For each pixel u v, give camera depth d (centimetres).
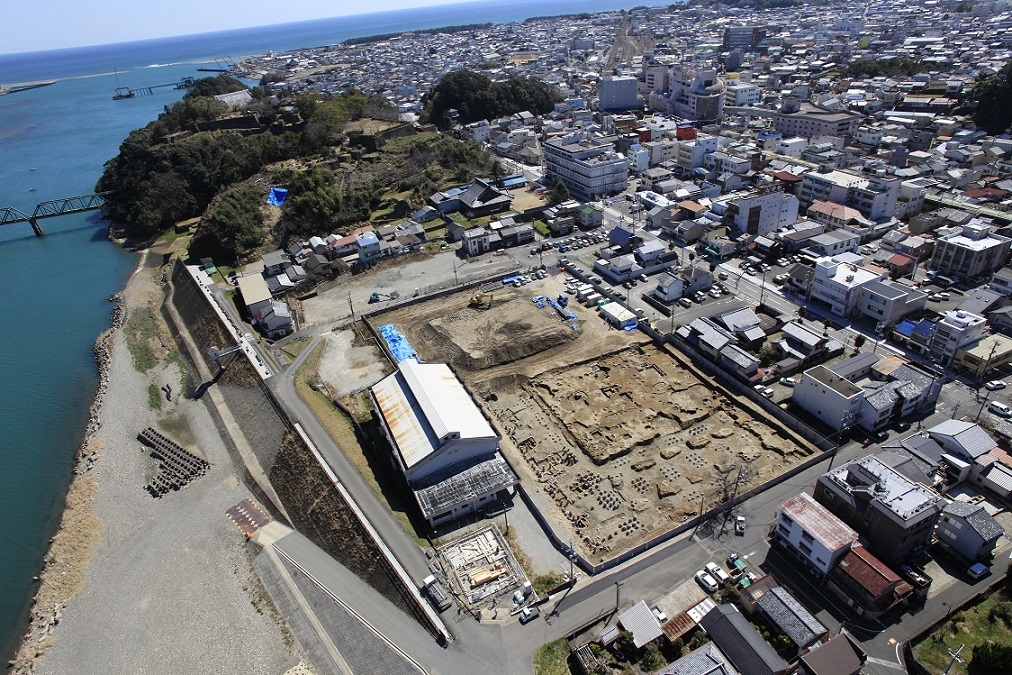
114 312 12875
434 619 5681
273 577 6588
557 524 6700
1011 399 7756
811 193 14050
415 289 11925
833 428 7550
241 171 18575
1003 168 14362
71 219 19212
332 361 9856
